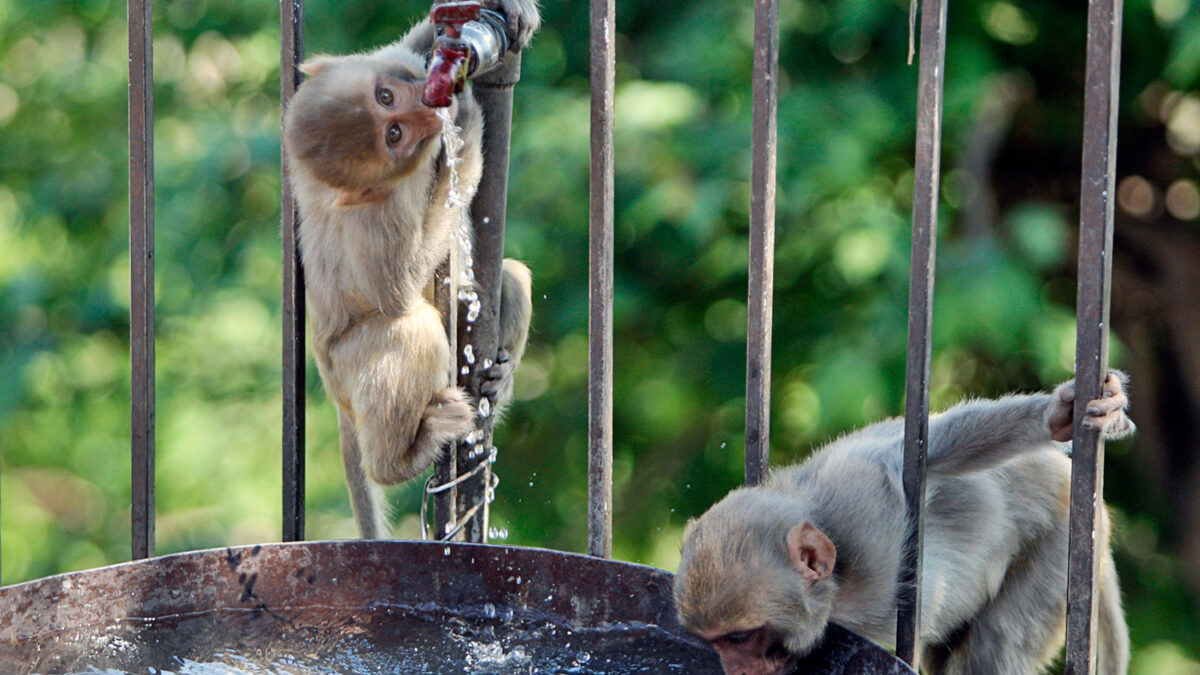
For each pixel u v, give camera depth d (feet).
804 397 39.29
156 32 42.22
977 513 20.11
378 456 24.23
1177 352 41.88
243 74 43.47
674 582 17.13
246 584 18.56
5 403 45.29
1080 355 14.97
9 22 46.03
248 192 41.42
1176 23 32.71
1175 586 42.68
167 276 41.06
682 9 36.40
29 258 49.16
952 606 20.17
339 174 23.34
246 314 49.37
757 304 16.92
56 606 17.49
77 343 48.11
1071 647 15.39
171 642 17.65
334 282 24.84
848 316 36.70
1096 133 14.42
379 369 24.11
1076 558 15.25
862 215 33.94
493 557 18.52
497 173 20.90
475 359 22.20
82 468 56.59
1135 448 43.78
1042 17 36.11
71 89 46.60
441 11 17.66
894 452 19.29
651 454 41.78
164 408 50.31
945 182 37.32
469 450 22.94
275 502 51.26
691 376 39.60
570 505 41.63
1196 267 40.63
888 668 15.52
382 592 18.74
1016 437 18.44
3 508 56.08
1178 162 40.01
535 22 19.83
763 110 16.26
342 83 23.40
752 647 16.71
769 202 16.56
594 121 16.99
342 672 16.92
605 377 17.62
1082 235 14.70
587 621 18.15
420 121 23.02
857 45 35.06
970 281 33.27
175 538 52.06
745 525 16.88
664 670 16.88
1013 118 39.27
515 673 16.78
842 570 17.95
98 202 45.16
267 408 51.19
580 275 37.83
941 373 40.42
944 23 15.14
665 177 34.91
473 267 21.70
